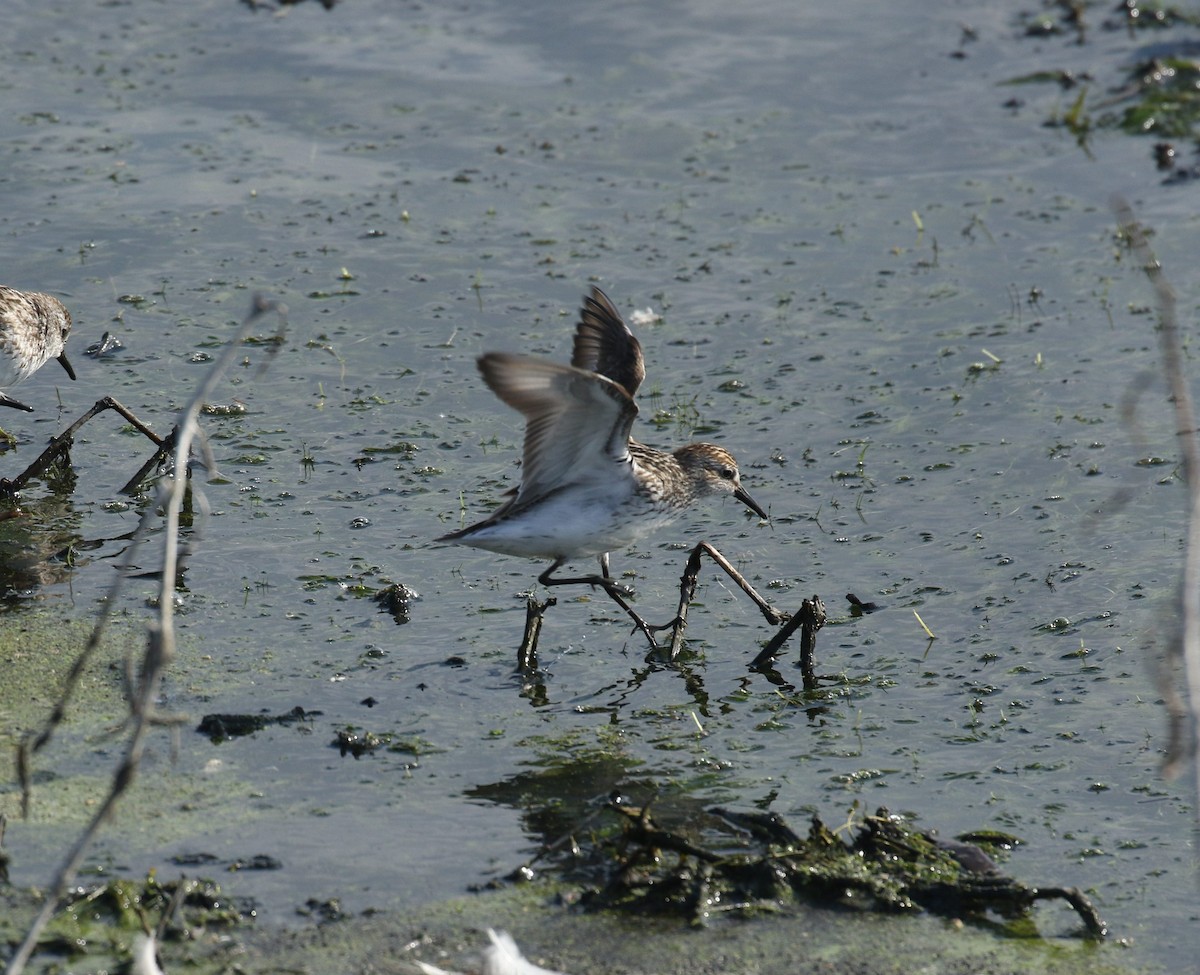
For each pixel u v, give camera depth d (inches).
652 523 475.5
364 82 963.3
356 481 589.0
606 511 460.1
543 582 471.8
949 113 925.8
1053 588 511.5
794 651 483.8
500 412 646.5
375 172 858.1
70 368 656.4
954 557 534.6
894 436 621.3
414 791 400.5
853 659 477.1
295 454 607.5
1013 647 479.5
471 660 474.0
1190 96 924.6
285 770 407.5
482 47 1015.6
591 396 416.5
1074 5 1031.0
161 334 697.0
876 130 910.4
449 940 335.6
